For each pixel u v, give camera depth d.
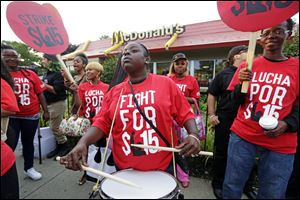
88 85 2.35
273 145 1.31
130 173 1.13
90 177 1.18
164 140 1.17
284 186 1.29
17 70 1.76
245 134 1.38
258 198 1.20
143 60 1.23
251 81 1.39
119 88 1.30
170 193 0.96
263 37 1.37
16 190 1.22
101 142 1.42
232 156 1.38
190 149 1.12
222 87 2.04
